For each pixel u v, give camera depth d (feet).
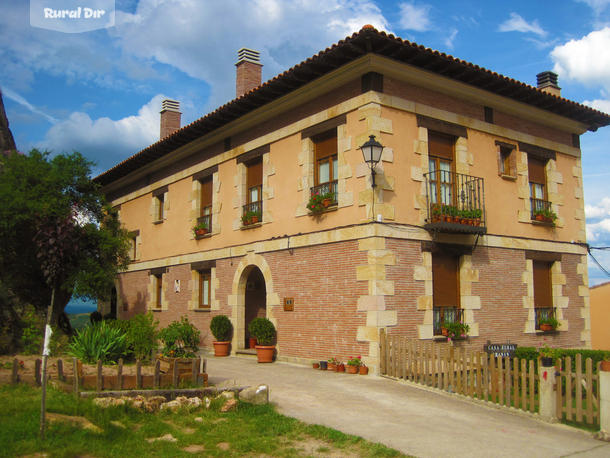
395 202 36.94
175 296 58.70
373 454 19.01
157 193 64.59
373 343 34.60
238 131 50.34
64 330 48.75
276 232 44.34
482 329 40.83
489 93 43.24
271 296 43.96
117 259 53.11
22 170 45.65
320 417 23.85
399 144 37.78
